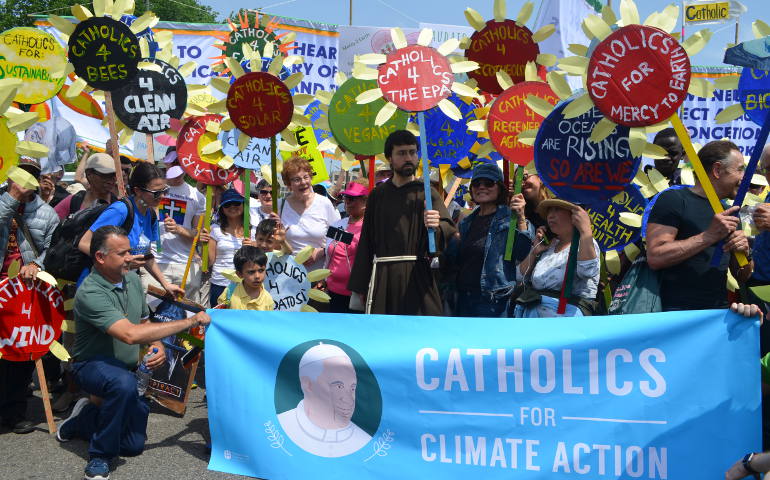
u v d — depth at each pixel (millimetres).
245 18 7051
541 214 4578
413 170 5117
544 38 5848
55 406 5918
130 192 6348
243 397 4180
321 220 6617
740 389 3482
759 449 3443
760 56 4305
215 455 4223
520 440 3775
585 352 3686
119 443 4609
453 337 3891
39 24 10641
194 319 4270
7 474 4590
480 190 5230
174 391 5781
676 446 3555
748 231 4750
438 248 5082
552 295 4438
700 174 3877
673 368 3564
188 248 7164
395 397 3961
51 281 5285
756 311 3469
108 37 5742
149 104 6250
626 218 4523
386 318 3994
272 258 5320
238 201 6730
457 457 3867
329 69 11109
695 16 10070
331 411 4055
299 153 7934
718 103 10852
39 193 6988
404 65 5133
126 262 4664
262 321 4188
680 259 3912
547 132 4301
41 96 5816
